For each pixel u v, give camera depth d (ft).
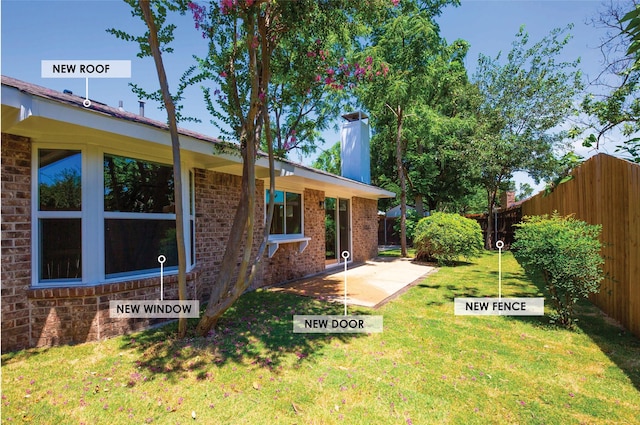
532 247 15.71
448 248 35.70
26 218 12.62
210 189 20.56
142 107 20.01
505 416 8.57
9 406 8.79
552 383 10.27
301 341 13.52
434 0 44.83
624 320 15.43
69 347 12.61
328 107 42.47
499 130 50.93
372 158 70.13
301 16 13.15
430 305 19.34
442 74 49.47
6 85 9.61
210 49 14.56
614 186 16.58
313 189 32.35
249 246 13.35
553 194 28.35
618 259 16.07
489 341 13.69
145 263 15.62
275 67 15.48
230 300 13.35
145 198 15.78
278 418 8.48
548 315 17.34
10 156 12.21
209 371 10.87
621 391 9.80
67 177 13.34
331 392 9.67
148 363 11.36
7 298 12.09
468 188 64.85
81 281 13.41
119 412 8.65
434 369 11.18
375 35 44.09
